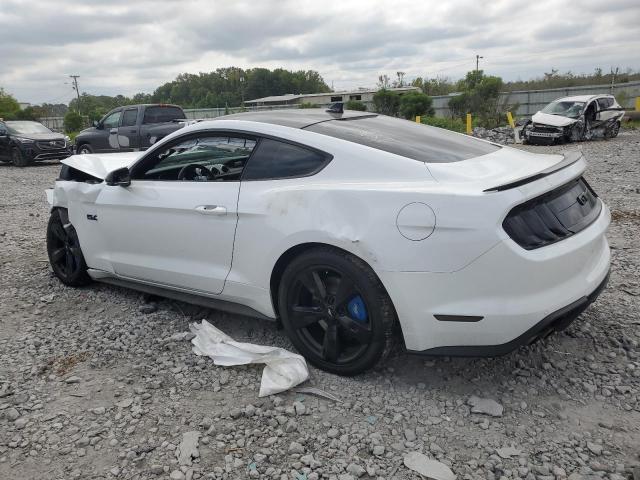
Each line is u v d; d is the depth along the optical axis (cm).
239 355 364
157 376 356
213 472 265
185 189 402
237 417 307
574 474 254
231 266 380
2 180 1491
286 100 6994
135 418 311
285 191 345
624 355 359
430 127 416
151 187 425
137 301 490
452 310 293
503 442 280
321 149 344
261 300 369
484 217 282
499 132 2558
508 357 360
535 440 281
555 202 314
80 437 296
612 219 710
